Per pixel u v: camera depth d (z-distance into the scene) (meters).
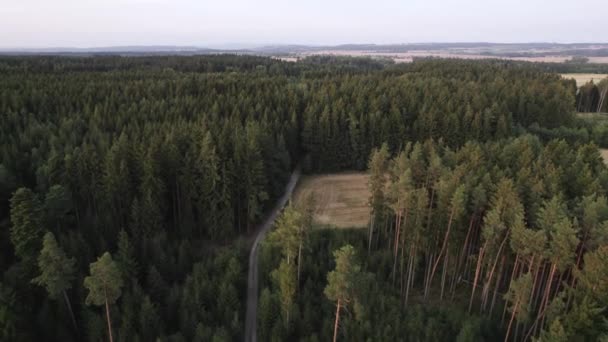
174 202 62.75
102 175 58.44
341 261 37.06
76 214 57.84
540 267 43.56
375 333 41.12
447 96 104.19
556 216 42.25
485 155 67.38
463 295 51.38
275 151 77.88
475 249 52.47
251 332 44.31
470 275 53.44
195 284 46.72
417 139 93.19
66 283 38.66
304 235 50.34
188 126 75.25
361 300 44.69
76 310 43.19
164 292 46.12
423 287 53.19
